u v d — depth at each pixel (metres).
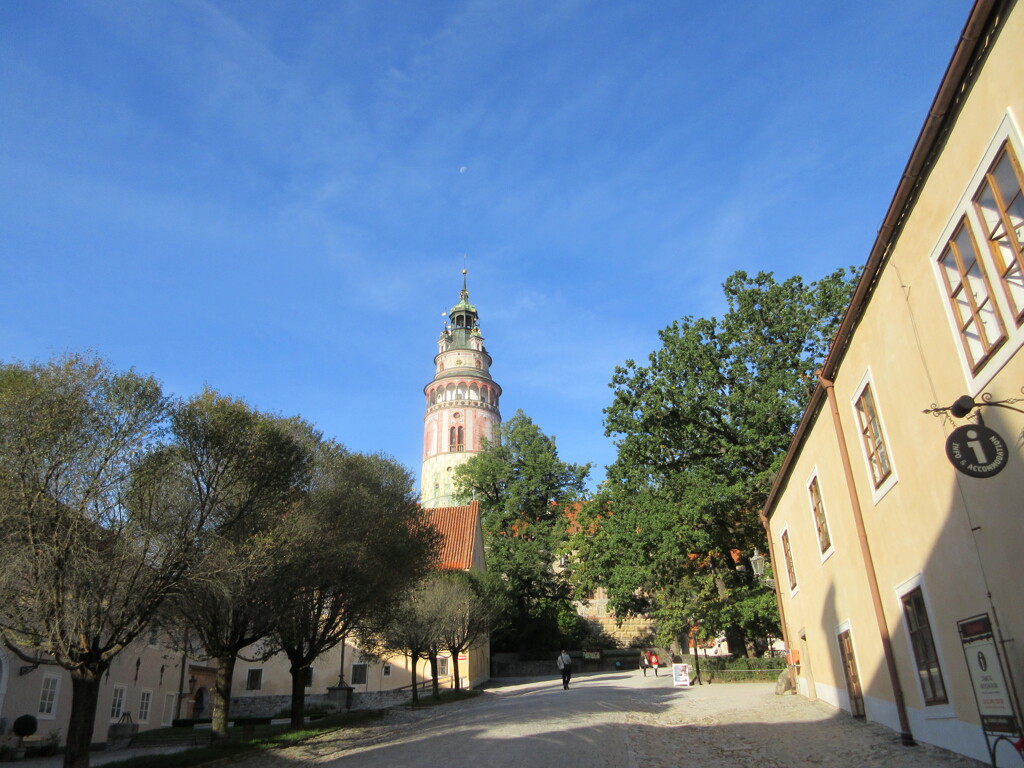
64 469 12.92
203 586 15.30
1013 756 8.20
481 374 81.62
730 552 36.41
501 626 42.56
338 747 16.72
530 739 15.05
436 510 48.50
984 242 7.78
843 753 11.64
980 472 7.52
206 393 16.14
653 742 14.43
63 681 22.30
